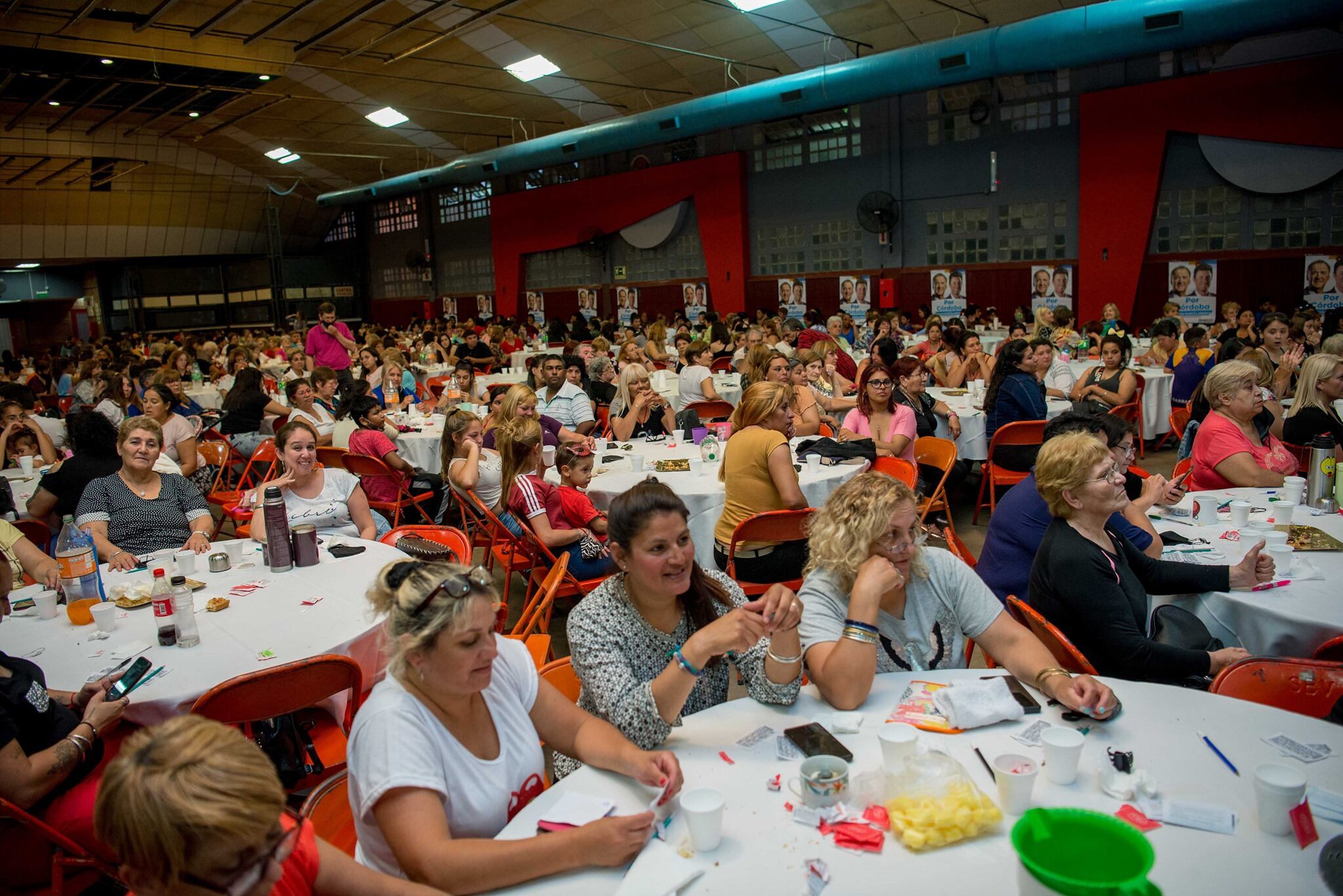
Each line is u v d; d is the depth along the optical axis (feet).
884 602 7.62
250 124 67.00
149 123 65.57
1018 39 36.76
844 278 56.80
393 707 5.63
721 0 41.88
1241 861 4.66
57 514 16.48
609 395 28.30
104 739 8.61
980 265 51.01
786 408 14.12
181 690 8.27
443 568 5.68
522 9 43.37
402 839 5.24
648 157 66.28
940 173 51.98
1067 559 8.35
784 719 6.55
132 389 27.12
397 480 19.13
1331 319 31.42
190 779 3.86
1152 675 8.16
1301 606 8.61
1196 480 13.87
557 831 5.26
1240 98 40.63
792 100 44.60
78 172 76.18
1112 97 44.34
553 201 72.74
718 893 4.63
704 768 5.89
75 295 111.75
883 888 4.59
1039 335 38.29
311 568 11.61
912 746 5.55
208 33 46.57
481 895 5.01
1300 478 12.00
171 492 13.55
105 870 7.22
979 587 7.58
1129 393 24.43
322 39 47.60
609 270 70.79
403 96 59.52
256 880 3.95
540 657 9.52
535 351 55.21
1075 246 47.73
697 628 7.18
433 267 88.28
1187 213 43.68
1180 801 5.17
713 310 63.72
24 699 7.50
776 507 13.76
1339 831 4.89
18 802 7.04
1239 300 42.47
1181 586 9.25
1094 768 5.61
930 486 19.27
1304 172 39.58
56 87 53.16
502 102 61.00
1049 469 8.54
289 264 94.38
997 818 4.99
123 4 41.75
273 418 27.99
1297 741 5.83
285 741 8.95
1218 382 13.44
